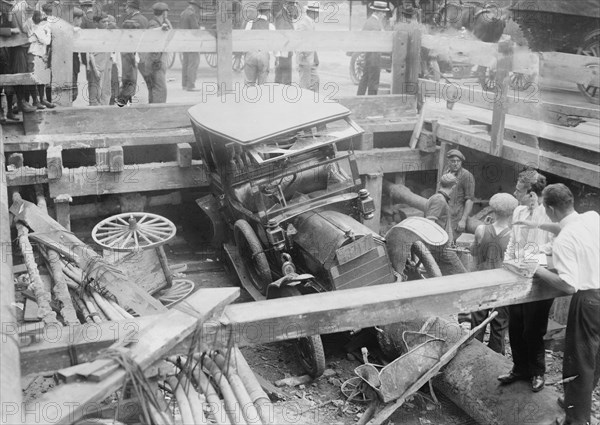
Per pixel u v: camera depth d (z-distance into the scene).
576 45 12.55
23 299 7.73
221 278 9.52
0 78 9.33
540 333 6.22
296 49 10.99
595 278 5.76
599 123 11.34
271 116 8.72
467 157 10.97
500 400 6.33
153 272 8.32
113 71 11.48
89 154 10.89
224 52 10.38
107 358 4.87
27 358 4.92
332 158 8.61
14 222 8.75
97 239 8.29
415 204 11.15
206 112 9.17
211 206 9.66
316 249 7.59
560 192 5.90
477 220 9.73
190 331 5.16
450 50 11.04
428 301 5.82
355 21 17.17
